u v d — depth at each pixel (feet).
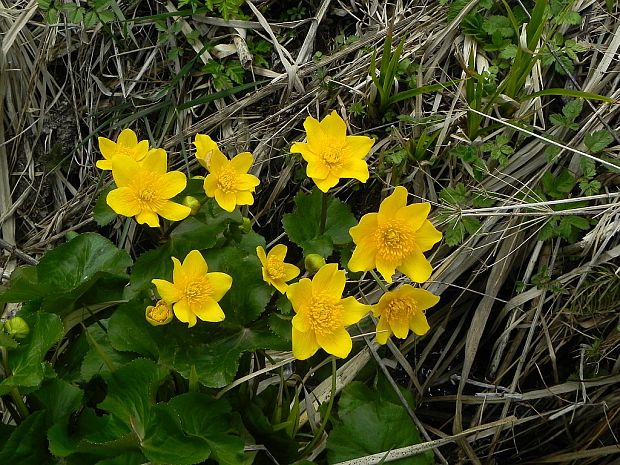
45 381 1.75
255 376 1.83
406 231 1.72
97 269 1.90
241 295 1.82
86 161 2.19
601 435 2.12
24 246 2.17
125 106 2.17
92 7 2.12
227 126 2.16
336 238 1.93
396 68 2.04
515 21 2.01
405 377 2.16
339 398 1.99
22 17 2.15
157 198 1.72
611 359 2.08
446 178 2.10
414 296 1.76
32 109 2.19
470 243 2.06
